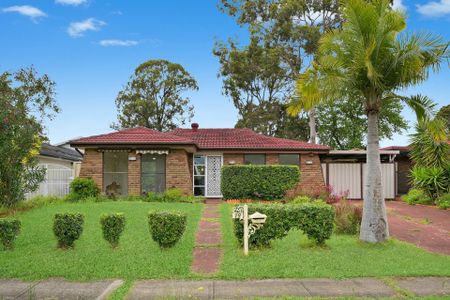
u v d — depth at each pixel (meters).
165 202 18.98
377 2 10.23
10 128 14.84
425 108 10.61
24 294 6.66
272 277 7.56
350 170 24.95
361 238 10.56
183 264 8.23
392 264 8.39
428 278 7.60
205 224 13.12
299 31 31.78
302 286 7.05
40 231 11.34
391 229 13.41
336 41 10.60
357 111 36.78
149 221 9.52
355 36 10.24
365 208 10.59
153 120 50.69
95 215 14.04
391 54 10.20
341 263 8.41
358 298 6.46
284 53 33.78
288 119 41.34
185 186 21.12
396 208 19.44
